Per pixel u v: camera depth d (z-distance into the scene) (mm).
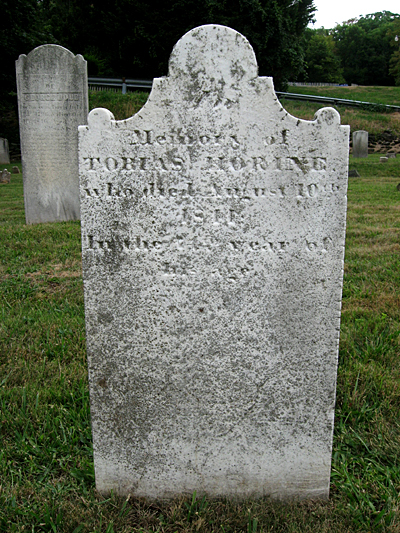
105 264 1146
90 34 17344
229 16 15047
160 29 15148
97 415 1221
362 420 1517
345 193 1104
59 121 4391
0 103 13859
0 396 1582
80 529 1108
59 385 1670
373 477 1269
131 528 1125
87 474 1286
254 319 1160
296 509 1179
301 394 1195
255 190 1106
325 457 1226
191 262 1137
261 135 1082
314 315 1157
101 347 1188
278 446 1222
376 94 23547
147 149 1091
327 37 38219
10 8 12633
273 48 15781
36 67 4281
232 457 1230
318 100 18562
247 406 1202
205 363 1182
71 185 4551
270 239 1124
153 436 1222
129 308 1162
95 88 15477
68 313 2314
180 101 1070
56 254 3311
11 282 2740
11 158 12219
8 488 1213
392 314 2244
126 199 1113
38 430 1439
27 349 1942
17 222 4562
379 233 3945
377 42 38406
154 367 1188
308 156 1089
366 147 11758
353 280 2758
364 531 1117
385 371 1732
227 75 1059
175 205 1113
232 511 1182
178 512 1161
